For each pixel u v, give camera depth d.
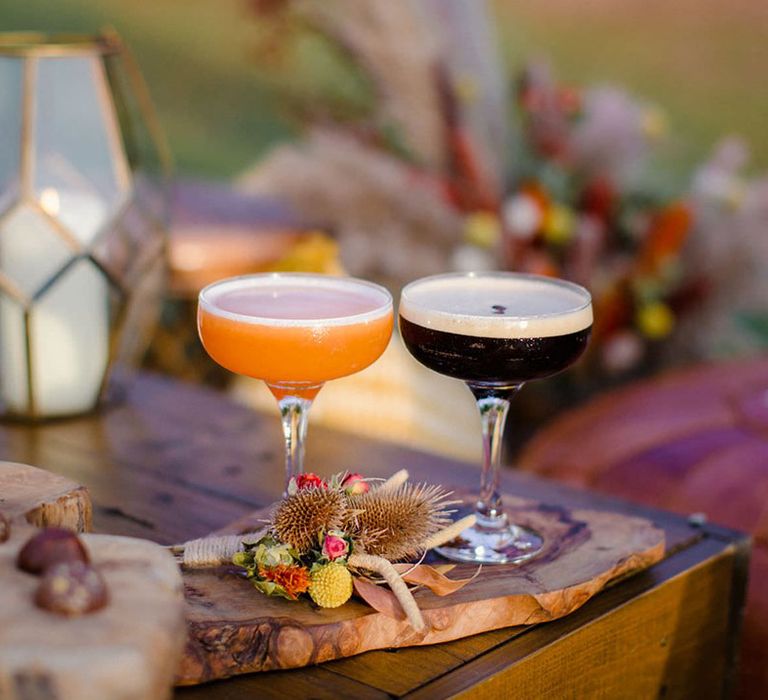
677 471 1.42
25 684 0.78
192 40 2.49
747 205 2.46
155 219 1.28
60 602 0.81
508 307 1.03
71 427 1.26
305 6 2.47
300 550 0.96
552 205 2.40
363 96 2.48
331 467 1.20
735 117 2.49
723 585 1.12
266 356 0.98
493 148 2.48
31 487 0.96
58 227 1.22
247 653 0.94
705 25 2.48
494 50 2.52
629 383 2.41
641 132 2.48
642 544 1.06
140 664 0.79
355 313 1.02
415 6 2.46
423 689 0.93
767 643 1.25
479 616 0.98
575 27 2.54
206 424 1.27
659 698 1.08
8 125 1.21
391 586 0.96
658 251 2.41
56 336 1.25
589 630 1.01
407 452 1.23
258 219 1.96
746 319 2.44
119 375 1.34
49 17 2.46
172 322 1.79
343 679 0.94
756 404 1.55
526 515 1.10
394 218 2.36
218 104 2.52
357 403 1.65
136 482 1.16
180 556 1.01
